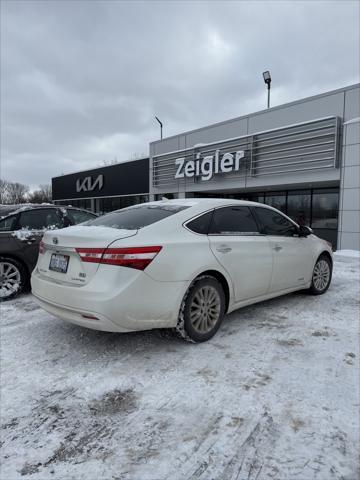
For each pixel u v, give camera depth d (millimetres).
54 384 2750
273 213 4688
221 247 3662
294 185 13219
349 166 10844
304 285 5020
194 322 3426
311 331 3832
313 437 2115
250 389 2652
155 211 3750
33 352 3332
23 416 2352
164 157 18078
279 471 1855
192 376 2855
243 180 14148
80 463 1932
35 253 5344
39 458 1971
